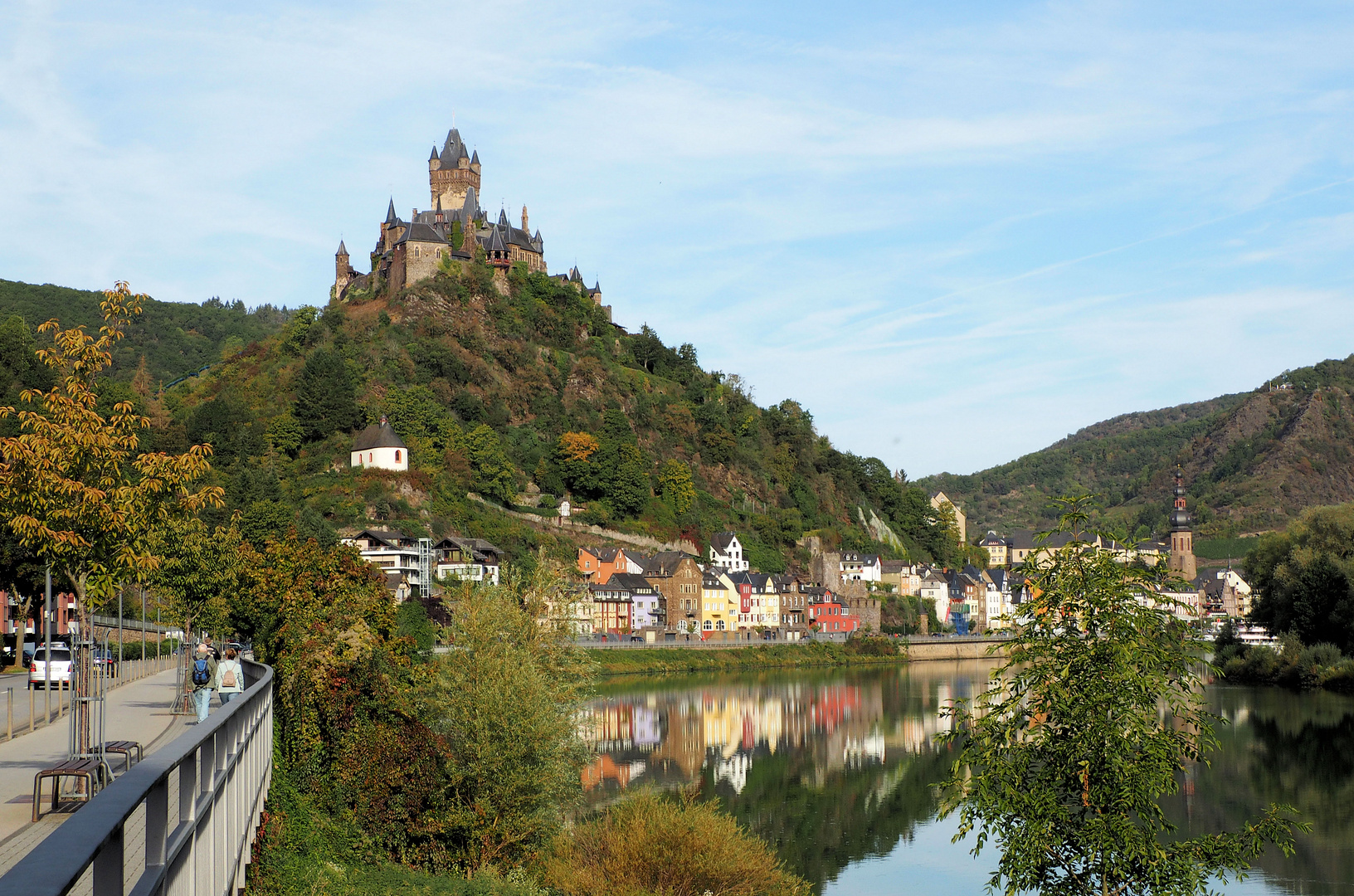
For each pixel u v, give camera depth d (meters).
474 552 168.75
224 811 18.28
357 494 175.50
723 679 152.38
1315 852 57.84
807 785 76.81
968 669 175.38
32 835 17.66
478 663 47.41
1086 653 32.12
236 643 64.62
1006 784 31.81
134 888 10.52
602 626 183.12
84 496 26.06
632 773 79.81
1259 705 103.94
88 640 26.88
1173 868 30.72
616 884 43.19
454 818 40.69
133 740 28.38
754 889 44.56
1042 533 34.06
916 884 54.84
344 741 39.34
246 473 151.88
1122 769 30.52
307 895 27.06
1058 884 31.52
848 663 186.50
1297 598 122.12
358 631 45.19
